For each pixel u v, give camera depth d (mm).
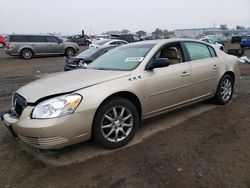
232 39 40688
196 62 5223
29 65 16516
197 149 3939
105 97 3785
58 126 3420
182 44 5152
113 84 3955
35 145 3537
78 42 40719
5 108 6645
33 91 3783
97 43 18203
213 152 3836
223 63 5816
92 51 11547
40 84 4043
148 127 4812
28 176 3475
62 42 22250
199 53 5449
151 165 3555
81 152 3959
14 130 3748
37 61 18938
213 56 5742
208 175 3271
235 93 7043
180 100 4922
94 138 3857
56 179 3371
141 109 4316
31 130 3428
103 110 3809
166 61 4336
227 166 3455
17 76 12133
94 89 3766
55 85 3861
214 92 5684
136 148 4039
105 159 3754
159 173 3363
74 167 3596
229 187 3039
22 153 4066
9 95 8172
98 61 5172
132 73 4234
